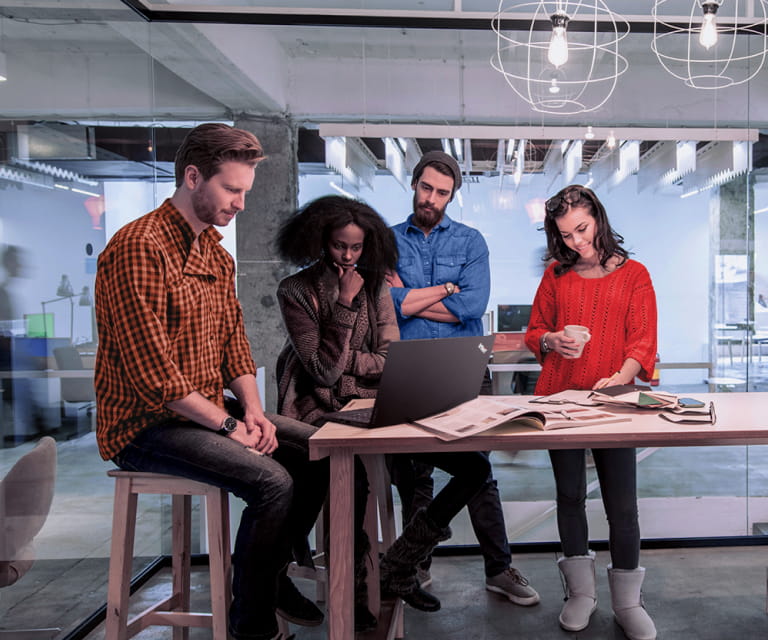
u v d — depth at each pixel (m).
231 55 3.08
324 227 2.47
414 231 3.12
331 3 3.19
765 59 3.16
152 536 3.00
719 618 2.35
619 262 2.47
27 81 2.27
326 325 2.32
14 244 2.18
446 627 2.33
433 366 1.78
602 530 3.14
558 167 3.15
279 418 2.08
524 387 3.17
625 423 1.76
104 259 1.74
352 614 1.71
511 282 3.15
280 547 1.70
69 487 2.41
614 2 3.16
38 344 2.28
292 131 3.14
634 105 3.16
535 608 2.46
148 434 1.78
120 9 2.79
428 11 3.12
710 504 3.19
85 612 2.44
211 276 1.93
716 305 3.18
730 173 3.17
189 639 2.25
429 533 2.06
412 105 3.14
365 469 1.98
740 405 2.04
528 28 3.13
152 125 3.03
